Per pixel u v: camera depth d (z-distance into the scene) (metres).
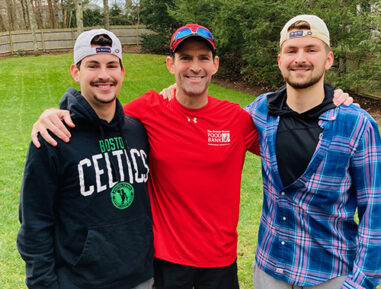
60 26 34.41
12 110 10.86
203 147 2.30
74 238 1.89
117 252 1.93
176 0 15.58
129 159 2.05
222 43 13.44
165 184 2.33
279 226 2.11
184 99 2.33
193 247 2.30
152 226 2.22
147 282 2.14
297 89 2.04
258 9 11.91
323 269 2.02
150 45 22.12
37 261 1.85
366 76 11.05
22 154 6.88
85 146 1.90
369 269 1.93
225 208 2.35
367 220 1.95
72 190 1.87
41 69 17.62
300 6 11.56
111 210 1.92
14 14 32.62
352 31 11.21
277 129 2.12
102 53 1.96
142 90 13.92
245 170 6.39
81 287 1.88
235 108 2.42
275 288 2.15
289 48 2.05
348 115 1.97
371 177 1.94
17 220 4.44
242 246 4.08
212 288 2.38
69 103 1.92
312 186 1.99
